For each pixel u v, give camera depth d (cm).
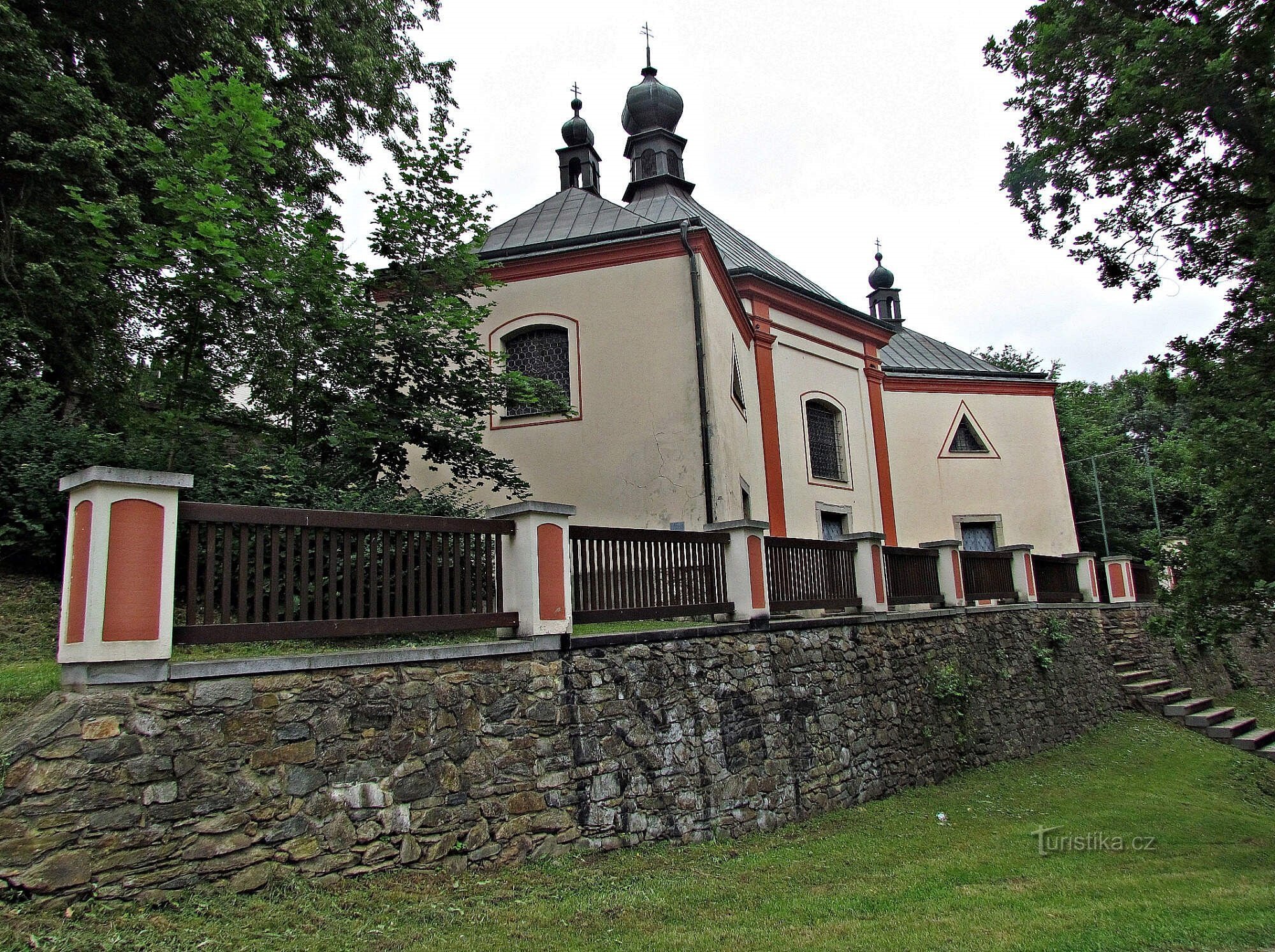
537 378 1274
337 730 511
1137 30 788
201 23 1055
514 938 458
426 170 1034
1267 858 738
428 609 584
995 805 941
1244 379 823
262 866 466
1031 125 916
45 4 996
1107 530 2892
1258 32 738
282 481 841
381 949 430
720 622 830
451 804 553
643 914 511
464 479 1073
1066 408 3147
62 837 408
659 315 1237
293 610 514
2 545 757
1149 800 994
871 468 1823
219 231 764
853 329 1836
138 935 398
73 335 988
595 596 696
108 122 938
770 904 545
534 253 1294
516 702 606
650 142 2255
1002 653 1310
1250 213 817
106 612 440
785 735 834
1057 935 481
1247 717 1574
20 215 904
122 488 455
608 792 650
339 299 934
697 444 1181
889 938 475
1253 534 835
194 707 461
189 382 932
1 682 473
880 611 1073
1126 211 883
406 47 1416
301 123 1174
